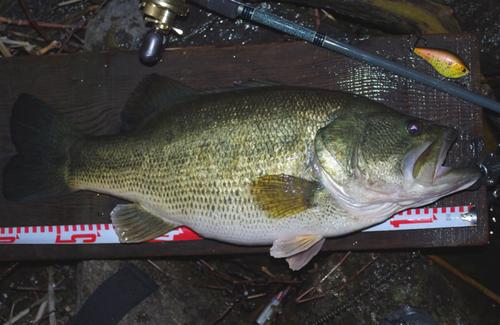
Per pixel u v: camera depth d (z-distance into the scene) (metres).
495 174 0.68
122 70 0.72
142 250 0.72
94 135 0.70
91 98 0.72
